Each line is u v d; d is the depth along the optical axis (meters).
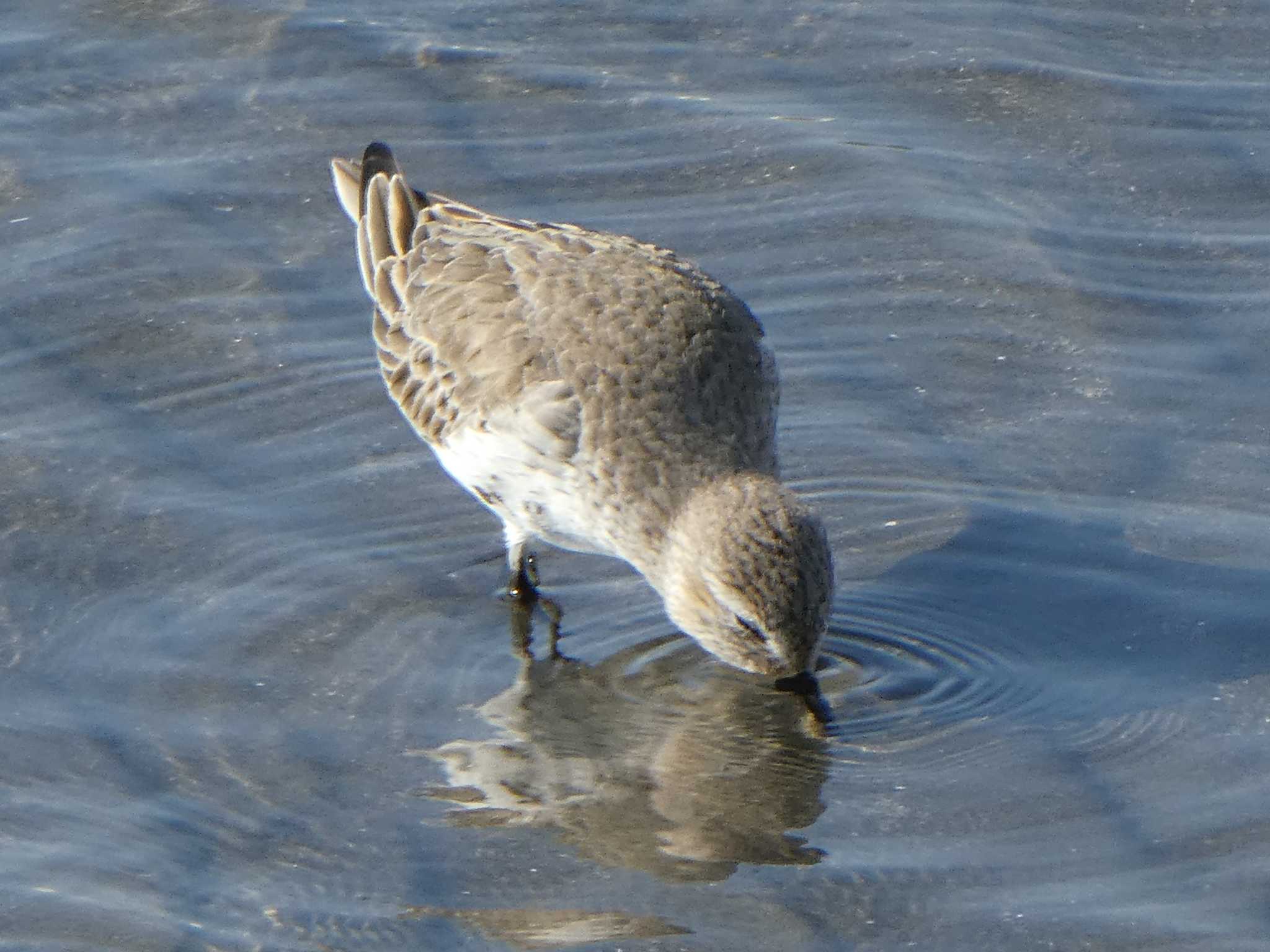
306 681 12.94
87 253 16.97
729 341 13.61
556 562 14.59
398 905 10.86
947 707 12.77
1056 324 16.22
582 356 13.50
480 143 18.30
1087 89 18.61
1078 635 13.44
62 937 10.52
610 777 12.06
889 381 15.86
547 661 13.31
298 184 17.86
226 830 11.47
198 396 15.66
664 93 18.89
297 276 16.91
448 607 13.77
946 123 18.44
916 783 11.98
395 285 14.97
